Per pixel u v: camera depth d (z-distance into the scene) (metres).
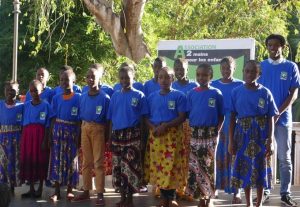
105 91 7.39
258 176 5.86
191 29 14.62
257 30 14.20
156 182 6.32
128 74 6.44
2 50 16.94
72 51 15.50
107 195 7.36
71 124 7.04
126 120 6.39
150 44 13.13
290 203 6.50
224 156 6.64
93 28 14.88
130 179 6.39
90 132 6.77
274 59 6.56
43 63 16.30
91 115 6.76
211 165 6.15
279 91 6.45
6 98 7.32
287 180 6.51
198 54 7.99
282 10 14.23
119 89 6.81
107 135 6.84
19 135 7.35
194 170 6.17
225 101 6.64
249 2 14.30
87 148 6.86
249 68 5.89
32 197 7.21
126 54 10.77
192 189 6.18
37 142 7.19
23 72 16.59
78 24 15.59
